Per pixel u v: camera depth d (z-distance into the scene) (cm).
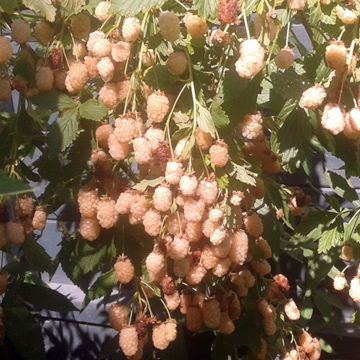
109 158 66
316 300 89
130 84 63
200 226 59
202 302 68
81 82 66
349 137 58
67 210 86
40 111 74
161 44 63
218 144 58
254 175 63
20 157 80
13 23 67
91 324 104
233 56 63
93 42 63
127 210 61
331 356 98
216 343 79
